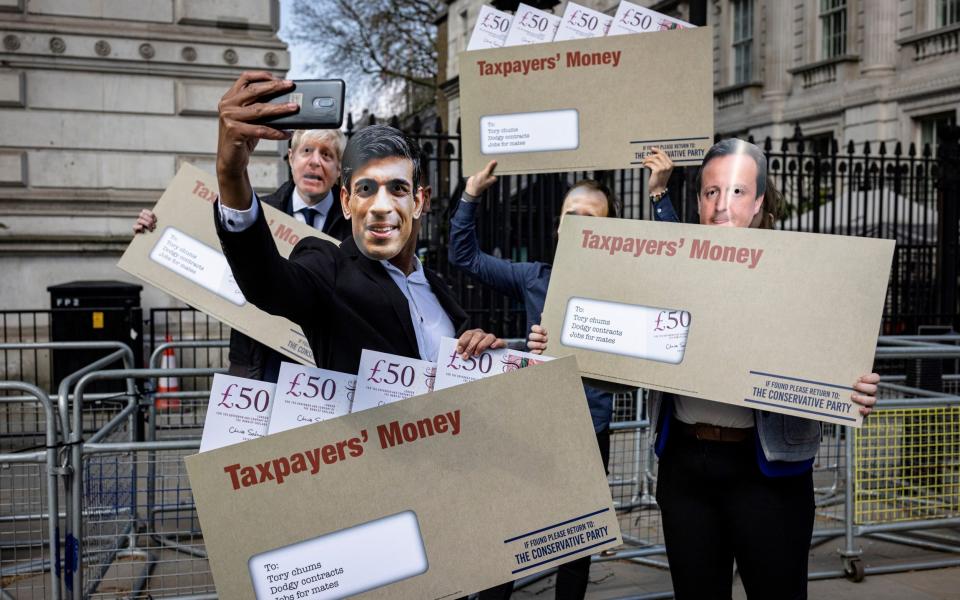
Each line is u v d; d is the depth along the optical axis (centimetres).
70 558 329
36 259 933
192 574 358
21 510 346
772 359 211
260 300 177
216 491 169
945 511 462
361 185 189
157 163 968
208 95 979
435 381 185
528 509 176
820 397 206
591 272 230
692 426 242
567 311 230
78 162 946
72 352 802
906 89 1734
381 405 175
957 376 622
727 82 2289
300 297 182
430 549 174
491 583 175
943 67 1653
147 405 479
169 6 966
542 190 728
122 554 361
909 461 459
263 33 998
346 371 191
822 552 487
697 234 223
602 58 263
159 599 353
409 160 192
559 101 266
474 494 176
